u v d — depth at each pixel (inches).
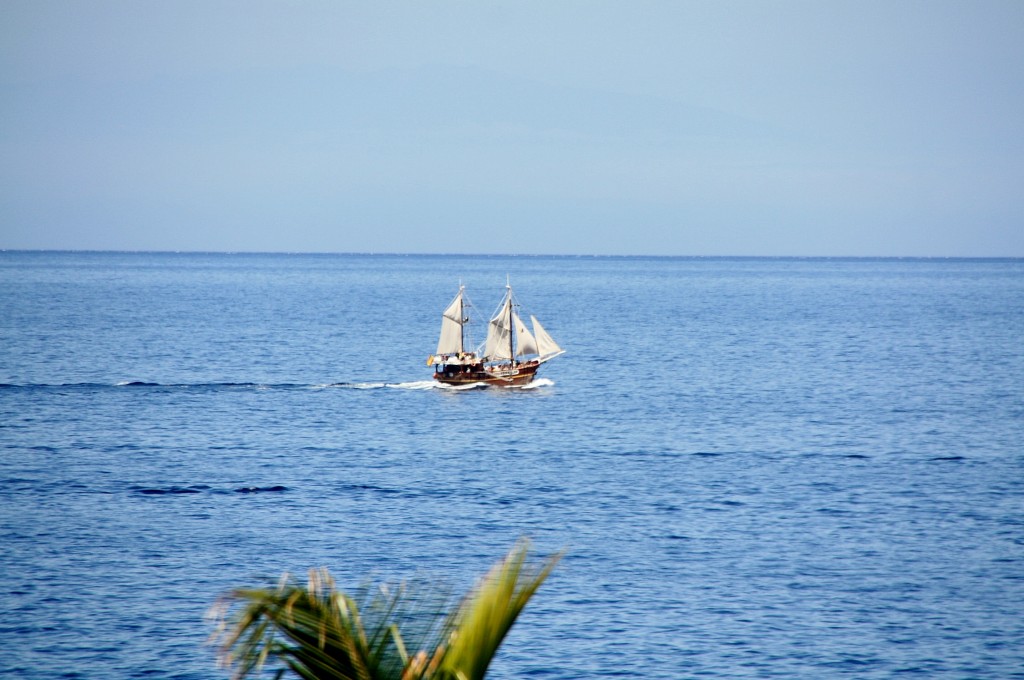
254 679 4717.0
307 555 6550.2
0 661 4869.6
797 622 5438.0
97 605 5600.4
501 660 4948.3
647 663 4926.2
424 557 6510.8
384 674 1584.6
